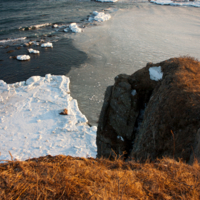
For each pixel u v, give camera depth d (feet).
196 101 20.11
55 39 131.85
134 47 117.50
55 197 8.73
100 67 96.48
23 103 69.87
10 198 8.38
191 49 111.14
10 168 10.25
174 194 9.89
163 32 142.31
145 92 32.58
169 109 21.54
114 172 11.45
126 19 175.22
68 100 71.61
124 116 32.01
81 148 52.06
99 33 141.38
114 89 34.27
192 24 159.84
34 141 54.75
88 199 8.64
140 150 23.90
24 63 100.63
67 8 213.66
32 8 208.13
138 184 10.39
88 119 64.80
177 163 12.75
